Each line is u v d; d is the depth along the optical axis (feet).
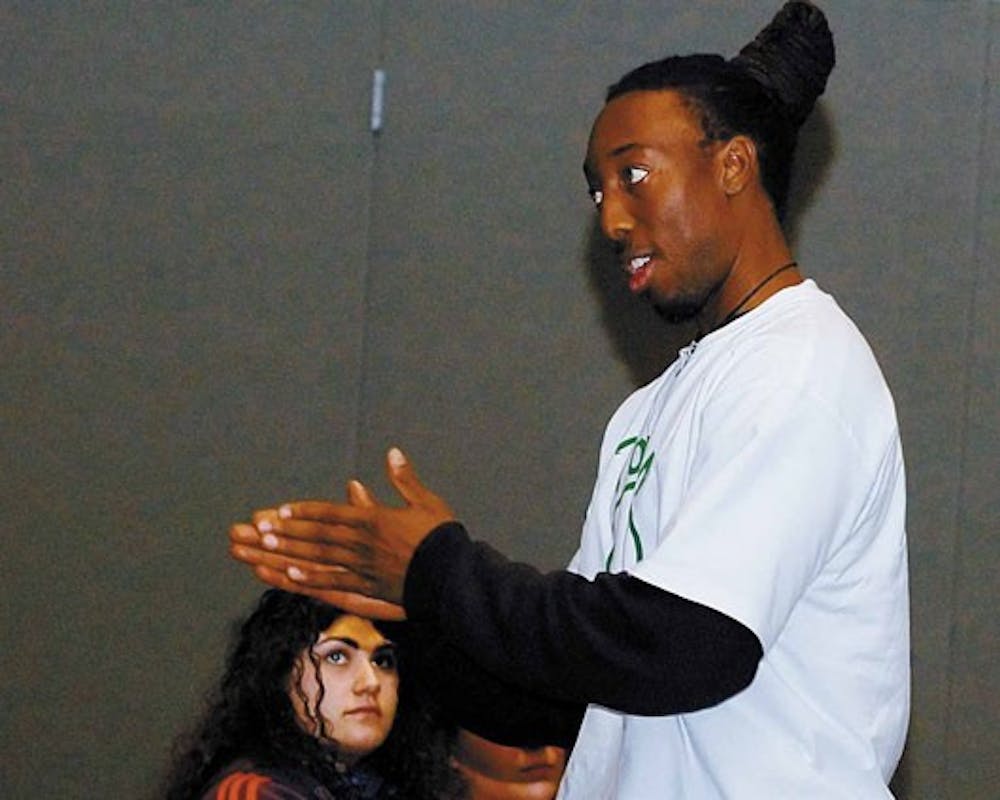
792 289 9.75
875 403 9.35
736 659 8.60
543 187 21.17
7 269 21.85
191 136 21.66
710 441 9.08
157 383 21.71
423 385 21.31
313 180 21.56
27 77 21.88
